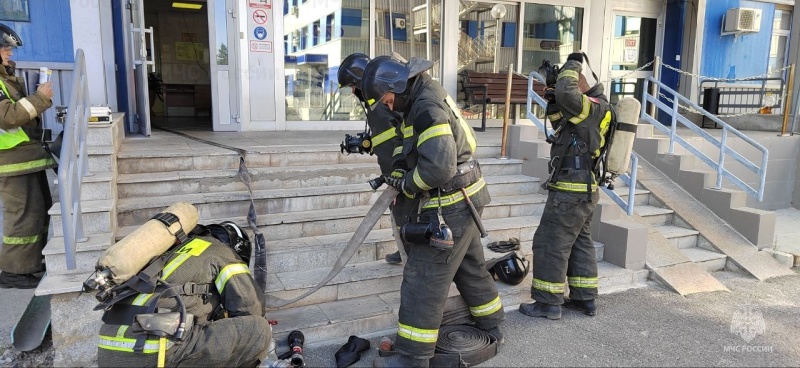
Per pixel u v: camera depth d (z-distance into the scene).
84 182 3.66
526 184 5.43
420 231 2.86
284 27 7.46
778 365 3.16
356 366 3.11
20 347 3.08
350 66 3.22
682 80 10.31
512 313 3.87
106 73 6.22
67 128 3.17
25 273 3.87
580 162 3.54
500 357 3.23
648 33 10.18
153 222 2.67
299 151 4.96
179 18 11.31
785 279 4.80
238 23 7.17
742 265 4.94
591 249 3.84
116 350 2.42
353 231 4.33
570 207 3.57
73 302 2.96
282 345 3.16
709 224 5.42
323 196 4.48
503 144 5.77
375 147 3.39
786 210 7.61
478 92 8.23
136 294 2.50
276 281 3.61
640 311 3.95
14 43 3.80
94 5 5.70
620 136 3.62
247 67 7.30
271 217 4.16
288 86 7.62
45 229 3.97
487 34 8.96
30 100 3.56
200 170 4.56
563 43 9.50
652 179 5.98
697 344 3.43
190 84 11.45
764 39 10.83
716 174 5.82
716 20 10.30
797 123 8.25
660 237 5.04
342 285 3.69
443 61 8.60
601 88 3.70
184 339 2.48
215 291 2.74
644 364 3.17
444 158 2.69
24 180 3.77
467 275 3.29
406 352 2.96
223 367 2.64
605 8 9.67
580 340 3.46
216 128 7.25
